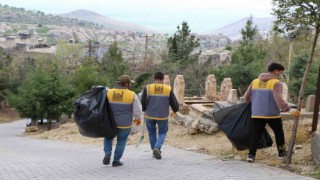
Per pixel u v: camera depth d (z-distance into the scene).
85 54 70.81
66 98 35.16
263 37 48.09
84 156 12.16
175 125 16.64
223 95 20.52
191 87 39.50
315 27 8.75
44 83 34.66
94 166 9.61
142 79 37.09
